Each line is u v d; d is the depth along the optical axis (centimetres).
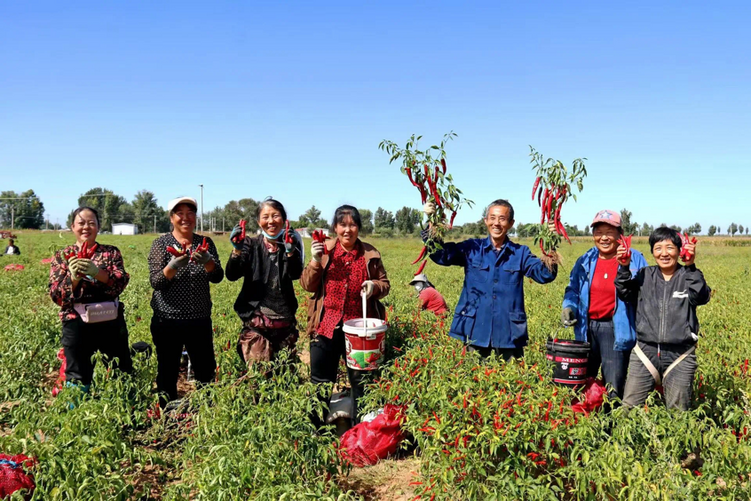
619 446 371
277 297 539
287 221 539
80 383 476
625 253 468
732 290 1405
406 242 4622
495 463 402
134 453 402
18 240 4516
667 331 461
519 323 524
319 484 365
